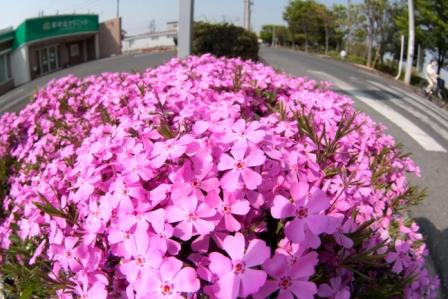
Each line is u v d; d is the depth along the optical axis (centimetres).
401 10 2839
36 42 3127
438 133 957
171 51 3534
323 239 189
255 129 190
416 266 247
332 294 186
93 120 370
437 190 625
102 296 175
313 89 479
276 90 396
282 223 181
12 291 259
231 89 379
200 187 172
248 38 1363
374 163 279
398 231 254
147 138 207
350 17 3950
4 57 2989
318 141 233
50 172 274
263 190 184
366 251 190
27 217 267
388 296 214
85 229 189
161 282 153
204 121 212
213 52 1339
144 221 169
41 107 524
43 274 209
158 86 366
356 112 287
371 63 3052
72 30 3562
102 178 203
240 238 156
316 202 171
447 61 2466
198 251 166
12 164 474
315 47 5388
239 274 152
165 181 184
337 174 217
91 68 2605
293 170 195
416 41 2428
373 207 246
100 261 183
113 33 4094
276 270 159
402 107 1236
